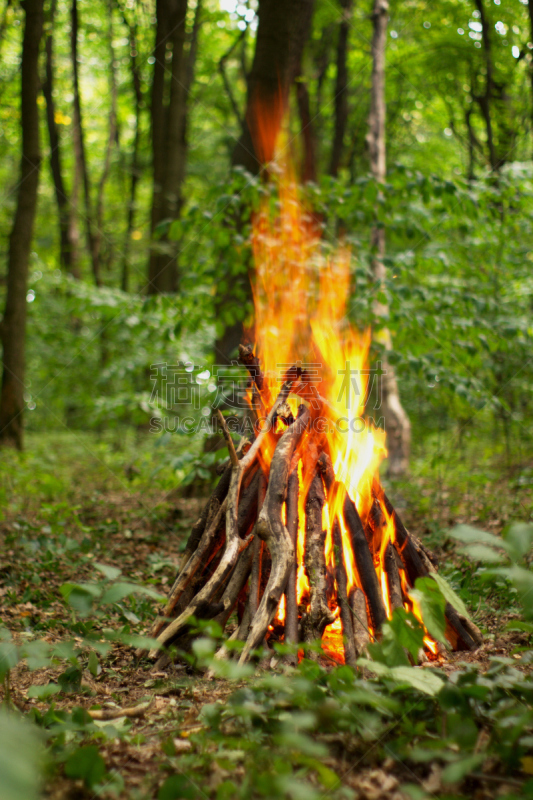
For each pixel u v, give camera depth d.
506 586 3.50
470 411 6.58
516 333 5.95
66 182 18.44
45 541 4.69
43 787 1.75
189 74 14.55
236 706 1.98
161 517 6.37
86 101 19.62
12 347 9.95
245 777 1.74
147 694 2.53
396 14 13.88
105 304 7.53
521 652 2.77
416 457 9.80
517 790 1.73
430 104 14.48
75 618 3.51
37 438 14.52
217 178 17.28
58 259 17.97
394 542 3.02
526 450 8.22
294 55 6.98
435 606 2.15
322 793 1.72
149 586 4.14
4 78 15.27
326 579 2.80
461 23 11.92
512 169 6.29
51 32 14.60
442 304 5.80
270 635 2.80
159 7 11.11
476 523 5.57
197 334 9.19
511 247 7.02
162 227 5.78
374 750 1.91
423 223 6.23
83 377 11.66
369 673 2.47
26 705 2.43
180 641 2.80
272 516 2.73
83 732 2.10
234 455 3.03
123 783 1.79
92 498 7.21
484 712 2.03
